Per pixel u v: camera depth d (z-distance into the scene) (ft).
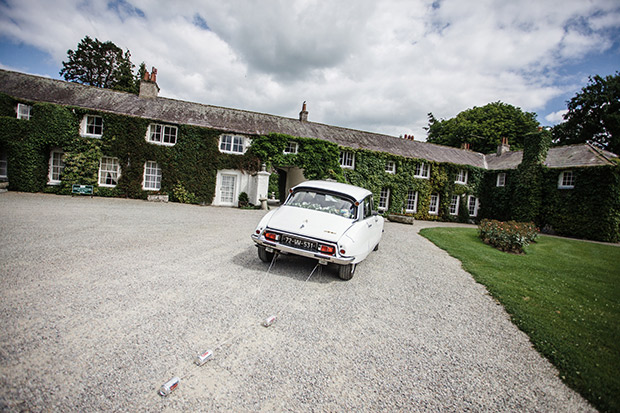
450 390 7.85
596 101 98.43
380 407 6.94
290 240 15.30
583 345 10.94
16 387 6.20
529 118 117.80
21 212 27.43
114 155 51.60
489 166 85.71
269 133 58.85
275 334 9.76
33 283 11.46
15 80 53.47
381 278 17.54
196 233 25.16
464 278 19.34
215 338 9.10
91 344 8.02
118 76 138.82
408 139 88.69
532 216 65.57
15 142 46.39
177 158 54.29
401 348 9.77
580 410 7.54
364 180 68.54
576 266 27.91
